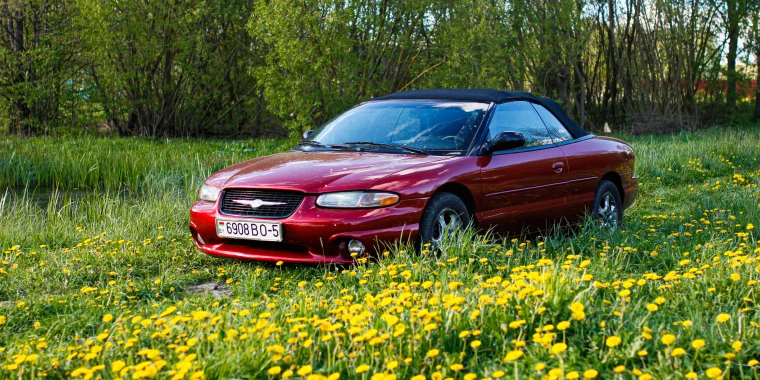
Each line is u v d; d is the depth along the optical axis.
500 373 2.56
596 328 3.23
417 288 4.29
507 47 21.81
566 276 3.82
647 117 25.12
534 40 23.25
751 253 4.96
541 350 2.97
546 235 6.21
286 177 5.14
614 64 27.14
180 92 21.89
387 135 5.87
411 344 2.99
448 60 18.27
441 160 5.42
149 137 21.52
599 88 28.23
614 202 6.98
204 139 22.75
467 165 5.47
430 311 3.38
